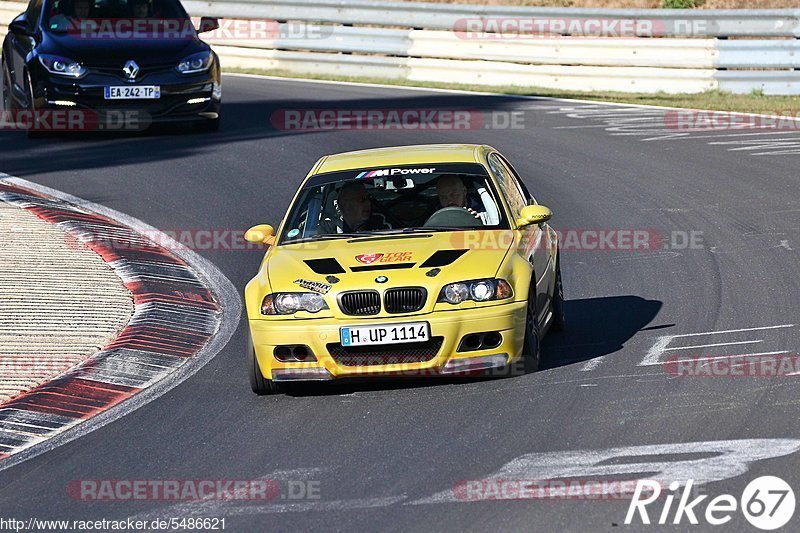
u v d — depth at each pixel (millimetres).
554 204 38812
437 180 24094
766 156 44562
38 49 46625
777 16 58469
